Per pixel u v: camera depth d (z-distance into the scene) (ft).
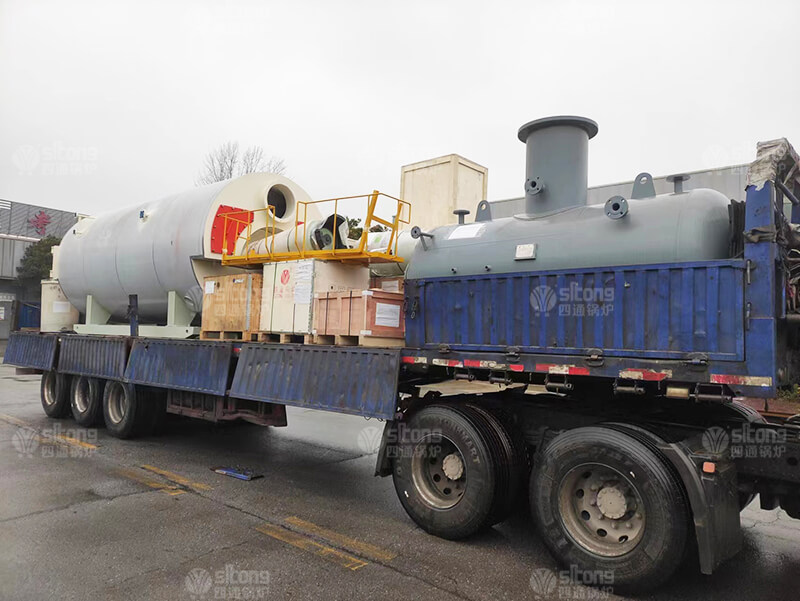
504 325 15.31
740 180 32.89
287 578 12.87
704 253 12.92
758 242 11.84
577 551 13.05
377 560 14.05
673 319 12.69
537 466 14.12
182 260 25.00
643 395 15.88
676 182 14.60
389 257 19.88
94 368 29.66
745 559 14.76
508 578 13.21
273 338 21.74
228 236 24.88
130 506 17.65
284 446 27.37
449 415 15.61
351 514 17.52
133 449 25.80
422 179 34.63
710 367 12.13
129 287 28.53
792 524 17.78
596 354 13.55
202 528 15.90
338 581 12.79
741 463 12.98
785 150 12.49
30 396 43.86
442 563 13.97
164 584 12.41
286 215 27.53
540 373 14.93
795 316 12.78
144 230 27.66
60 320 35.04
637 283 13.19
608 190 39.58
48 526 15.81
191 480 20.85
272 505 18.16
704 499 11.72
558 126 16.72
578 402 16.78
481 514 14.65
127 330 28.96
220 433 30.17
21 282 93.40
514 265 15.55
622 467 12.44
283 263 20.89
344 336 18.78
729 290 12.07
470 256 16.53
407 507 16.38
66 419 33.68
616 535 12.90
